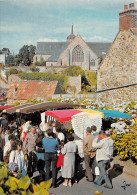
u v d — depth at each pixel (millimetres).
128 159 7301
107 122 8539
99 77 13008
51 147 5566
